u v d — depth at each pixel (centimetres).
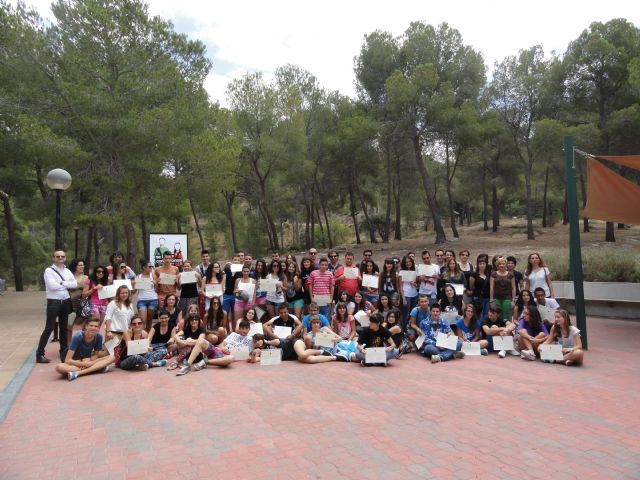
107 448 465
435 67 2686
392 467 418
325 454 446
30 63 1577
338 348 858
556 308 887
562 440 474
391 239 4247
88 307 895
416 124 2780
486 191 4241
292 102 2938
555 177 3872
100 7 1642
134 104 1616
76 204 1686
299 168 3045
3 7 1550
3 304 1803
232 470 415
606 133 2566
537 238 3128
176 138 1673
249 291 1008
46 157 1493
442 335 846
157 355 818
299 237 4656
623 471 407
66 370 723
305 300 1061
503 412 558
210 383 701
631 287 1294
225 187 1961
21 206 2600
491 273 990
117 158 1628
